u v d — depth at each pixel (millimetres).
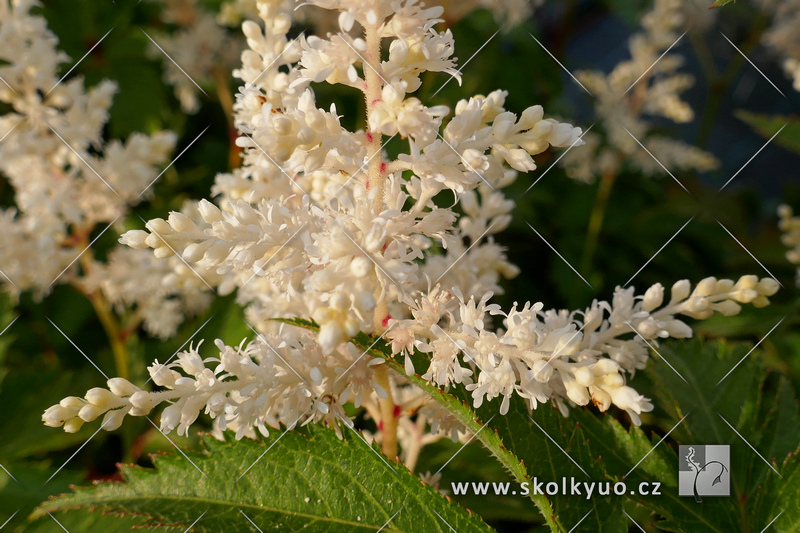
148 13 410
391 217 190
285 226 194
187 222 193
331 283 184
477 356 192
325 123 188
